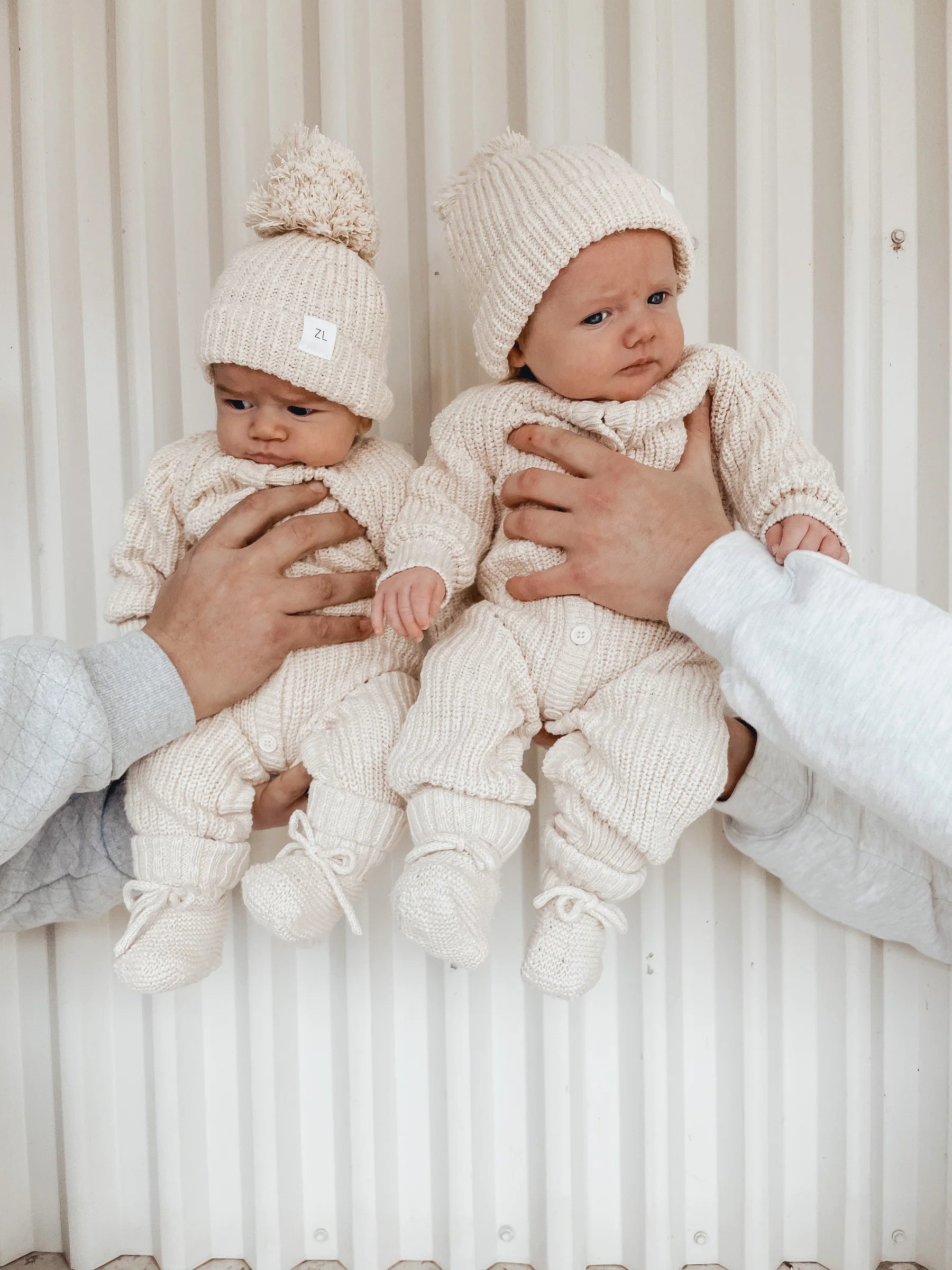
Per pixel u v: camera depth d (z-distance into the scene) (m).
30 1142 1.45
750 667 0.88
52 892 1.21
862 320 1.32
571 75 1.37
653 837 0.96
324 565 1.18
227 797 1.08
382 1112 1.40
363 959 1.37
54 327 1.39
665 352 1.08
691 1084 1.39
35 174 1.36
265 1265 1.38
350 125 1.34
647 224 1.05
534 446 1.10
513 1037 1.41
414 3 1.36
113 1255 1.44
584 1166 1.39
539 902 0.99
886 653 0.82
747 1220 1.34
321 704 1.12
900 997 1.36
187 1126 1.41
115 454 1.43
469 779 0.95
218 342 1.08
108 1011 1.44
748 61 1.30
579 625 1.05
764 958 1.34
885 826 1.18
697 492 1.04
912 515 1.35
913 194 1.34
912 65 1.33
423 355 1.40
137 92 1.35
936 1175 1.36
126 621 1.19
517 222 1.08
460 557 1.08
